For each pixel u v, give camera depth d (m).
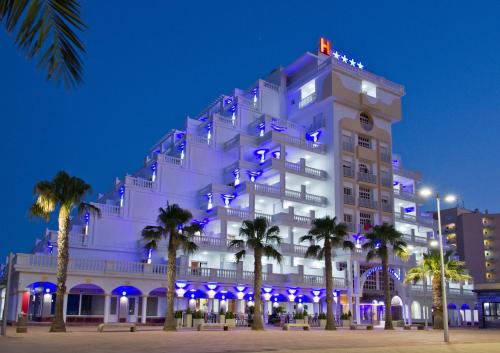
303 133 75.88
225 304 57.94
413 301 69.19
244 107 75.81
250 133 74.94
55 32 5.42
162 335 33.00
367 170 75.69
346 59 79.56
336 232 50.22
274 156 70.44
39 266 43.75
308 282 60.78
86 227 59.50
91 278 46.19
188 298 54.00
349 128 74.50
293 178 70.69
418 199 81.50
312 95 76.69
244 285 55.94
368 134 76.69
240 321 54.31
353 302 64.44
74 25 5.52
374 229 54.19
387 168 78.00
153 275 49.81
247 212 63.22
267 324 57.22
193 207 66.38
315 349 22.69
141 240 58.91
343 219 69.75
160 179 64.44
